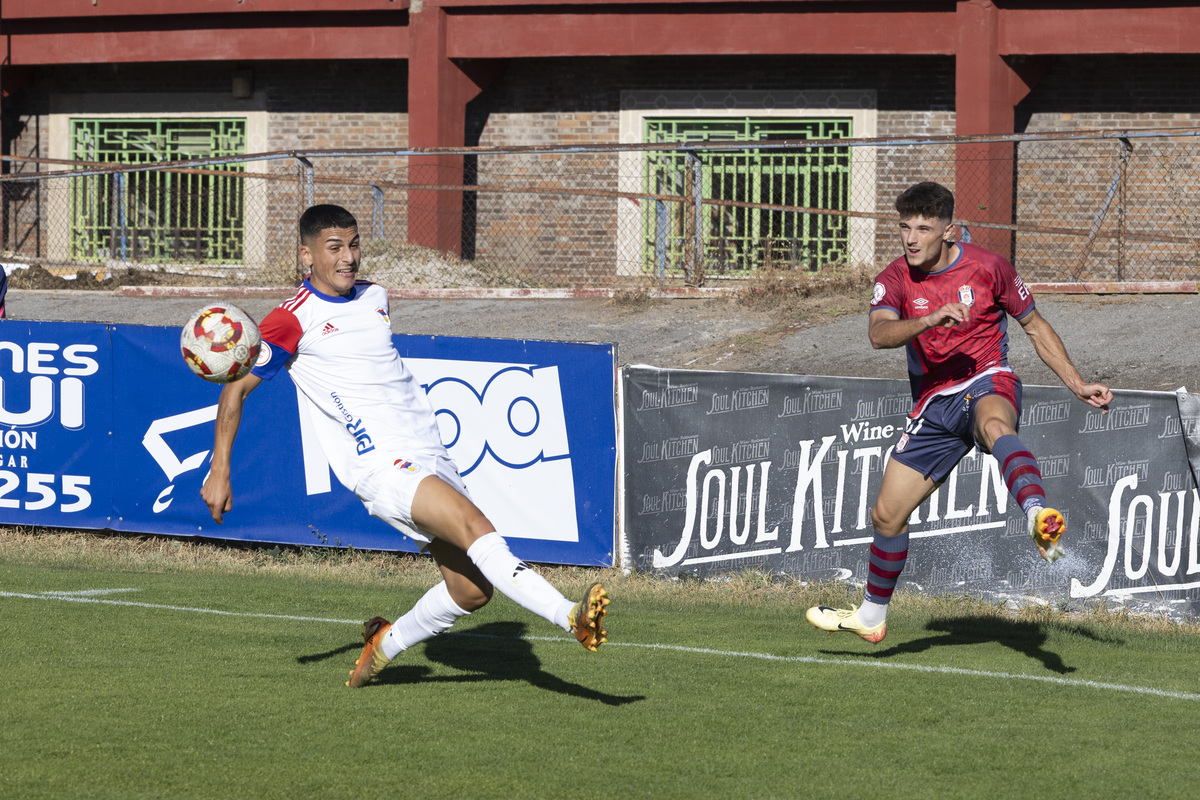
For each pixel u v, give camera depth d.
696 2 54.03
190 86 63.28
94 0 59.06
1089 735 13.10
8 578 23.27
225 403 13.59
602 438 24.92
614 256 58.97
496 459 25.58
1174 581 21.25
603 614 11.78
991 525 22.17
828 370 31.36
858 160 56.53
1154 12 50.41
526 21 55.81
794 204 56.56
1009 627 19.73
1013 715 13.93
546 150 41.72
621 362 34.16
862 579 23.14
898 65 56.28
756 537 23.83
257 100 62.56
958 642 18.48
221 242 61.38
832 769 11.81
